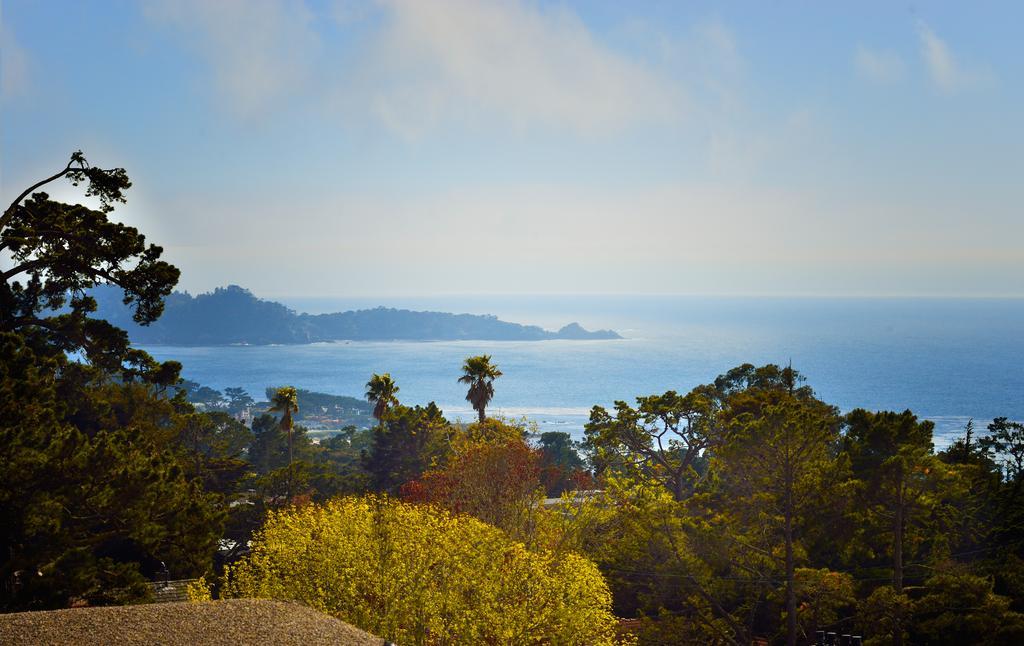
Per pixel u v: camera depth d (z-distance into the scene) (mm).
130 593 22234
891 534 34312
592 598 22688
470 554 21969
